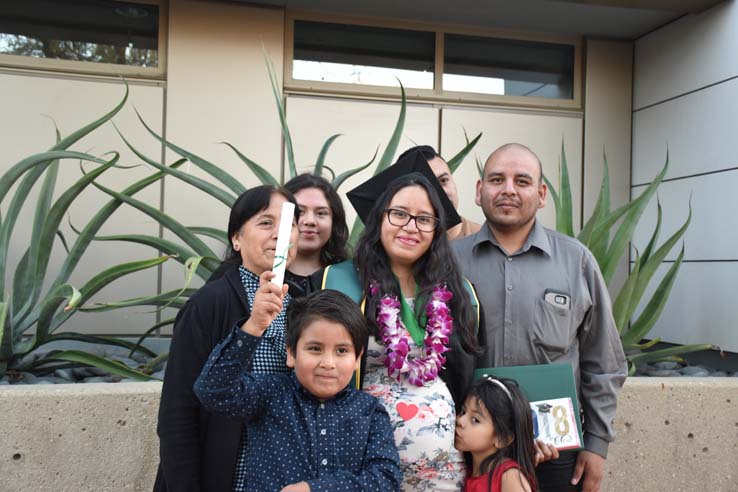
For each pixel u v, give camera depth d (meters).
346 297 1.71
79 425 2.62
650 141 5.13
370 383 1.87
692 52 4.72
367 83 4.99
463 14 4.93
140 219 4.46
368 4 4.77
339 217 2.60
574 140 5.25
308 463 1.60
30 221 4.28
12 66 4.35
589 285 2.24
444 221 1.97
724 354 4.37
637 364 4.19
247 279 1.82
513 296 2.21
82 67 4.45
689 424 3.18
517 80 5.26
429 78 5.11
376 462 1.63
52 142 4.36
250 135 4.65
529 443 1.92
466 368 1.96
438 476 1.82
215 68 4.61
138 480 2.67
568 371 2.06
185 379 1.69
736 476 3.22
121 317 4.40
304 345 1.64
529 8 4.80
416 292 1.95
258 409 1.65
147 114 4.51
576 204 5.23
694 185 4.68
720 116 4.46
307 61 4.90
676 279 4.80
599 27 5.13
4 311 2.68
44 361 3.22
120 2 4.54
